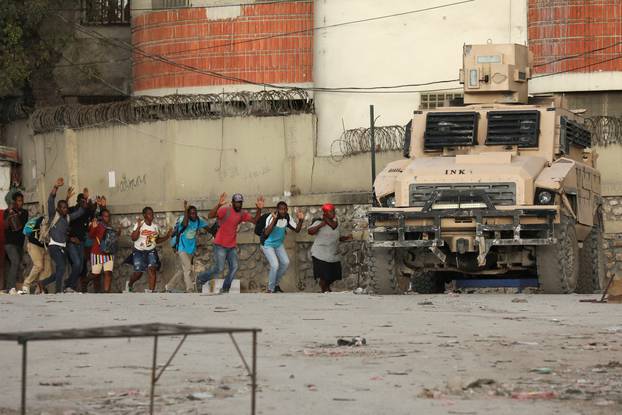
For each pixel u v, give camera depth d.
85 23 80.88
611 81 67.19
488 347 25.38
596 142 62.75
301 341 27.05
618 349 24.89
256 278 65.88
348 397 18.86
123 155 70.25
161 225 68.44
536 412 17.39
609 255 62.31
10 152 76.00
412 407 17.89
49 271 59.78
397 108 69.38
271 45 73.44
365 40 69.69
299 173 66.62
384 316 33.25
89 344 26.48
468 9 68.75
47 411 17.70
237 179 67.50
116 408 17.91
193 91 74.31
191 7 74.44
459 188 42.47
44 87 80.44
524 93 49.22
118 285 69.44
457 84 68.81
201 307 37.12
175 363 23.22
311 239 65.19
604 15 67.38
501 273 45.44
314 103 70.62
